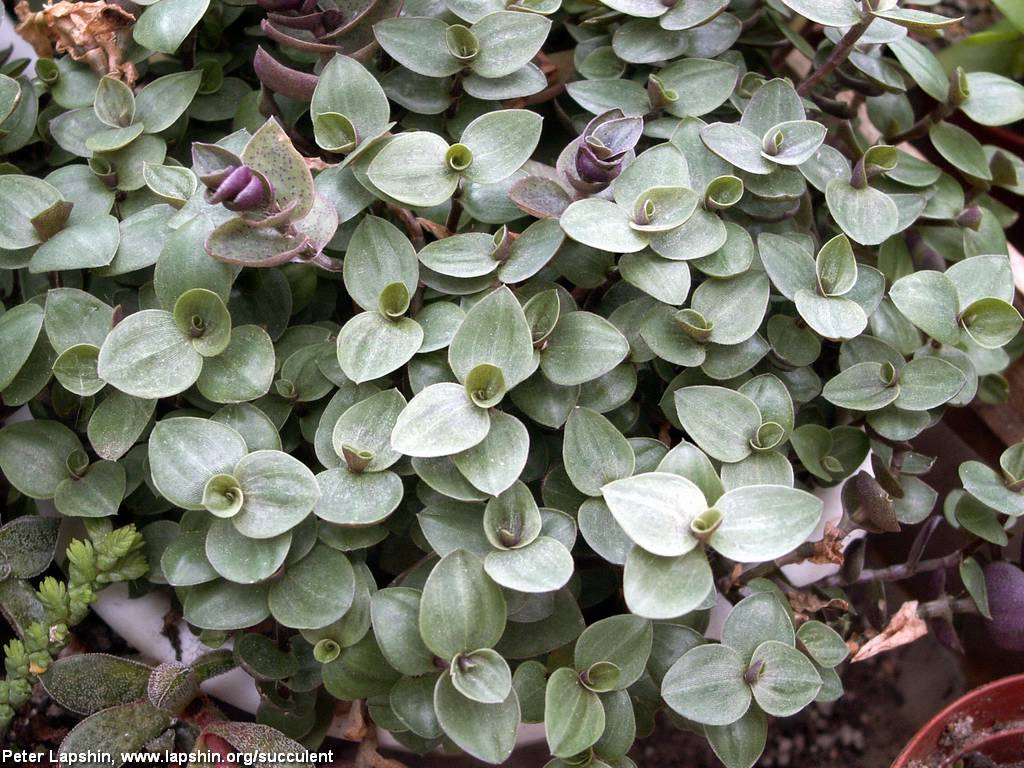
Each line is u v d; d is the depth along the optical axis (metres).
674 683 0.23
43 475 0.25
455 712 0.22
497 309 0.24
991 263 0.27
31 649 0.25
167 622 0.27
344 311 0.28
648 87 0.27
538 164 0.28
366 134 0.26
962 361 0.28
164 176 0.26
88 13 0.27
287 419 0.26
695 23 0.27
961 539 0.33
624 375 0.25
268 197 0.24
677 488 0.23
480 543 0.24
